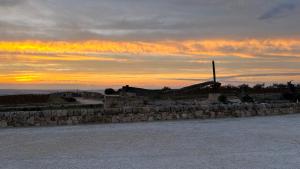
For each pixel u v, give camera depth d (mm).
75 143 15016
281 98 34094
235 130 18344
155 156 12492
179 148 13836
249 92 35531
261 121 21906
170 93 34750
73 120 20844
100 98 44094
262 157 12203
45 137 16516
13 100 33938
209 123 21078
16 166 11281
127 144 14727
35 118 20219
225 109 23906
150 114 22312
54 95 42844
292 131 17969
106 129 18875
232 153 12875
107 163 11547
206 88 35531
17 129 18969
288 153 12828
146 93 35062
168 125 20266
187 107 23141
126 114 21844
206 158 12117
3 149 13891
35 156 12656
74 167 11094
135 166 11133
